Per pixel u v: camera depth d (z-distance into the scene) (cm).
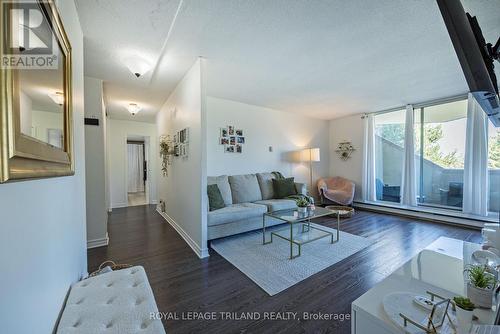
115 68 272
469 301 91
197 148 269
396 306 98
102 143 299
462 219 379
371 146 512
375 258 252
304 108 489
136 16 176
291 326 148
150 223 405
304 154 512
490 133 363
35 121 75
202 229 260
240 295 182
